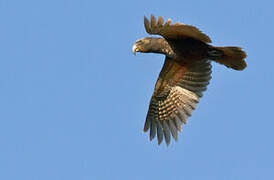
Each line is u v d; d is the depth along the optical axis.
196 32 14.82
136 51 16.48
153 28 14.34
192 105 16.98
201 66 16.52
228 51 15.66
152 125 17.73
